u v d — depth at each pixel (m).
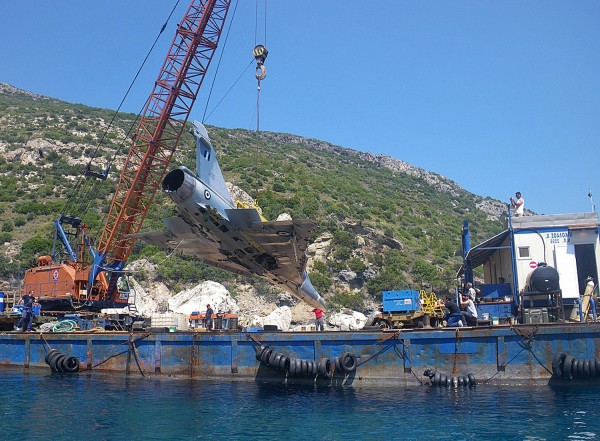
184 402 22.89
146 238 32.44
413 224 110.38
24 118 140.38
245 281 71.06
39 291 43.44
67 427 19.16
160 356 28.70
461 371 24.83
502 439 17.06
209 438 17.69
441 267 88.69
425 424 18.84
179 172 26.27
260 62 39.81
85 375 29.66
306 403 22.45
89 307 42.22
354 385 25.61
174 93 43.22
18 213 91.56
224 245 30.12
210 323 32.69
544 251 29.33
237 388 25.73
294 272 34.28
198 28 43.12
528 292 27.41
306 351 26.41
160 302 66.12
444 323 29.58
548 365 24.25
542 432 17.64
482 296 30.31
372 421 19.41
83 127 135.88
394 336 25.47
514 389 23.91
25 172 108.00
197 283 69.94
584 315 26.78
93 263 42.84
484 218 151.38
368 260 81.56
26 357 32.00
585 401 21.61
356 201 113.12
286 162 142.25
